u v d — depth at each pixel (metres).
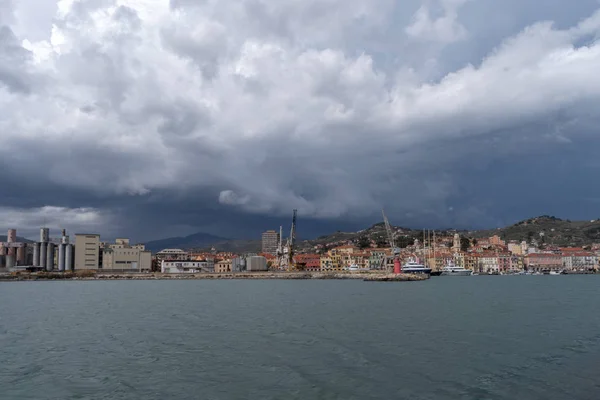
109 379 40.09
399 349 51.38
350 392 35.97
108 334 64.62
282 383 38.31
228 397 34.97
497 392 35.97
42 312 97.75
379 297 136.62
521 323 72.88
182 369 43.09
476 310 93.94
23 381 39.84
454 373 41.25
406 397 34.78
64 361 47.12
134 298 141.62
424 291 167.50
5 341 59.50
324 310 96.00
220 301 125.62
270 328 68.56
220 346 54.03
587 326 69.31
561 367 43.38
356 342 55.84
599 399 34.47
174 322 77.25
